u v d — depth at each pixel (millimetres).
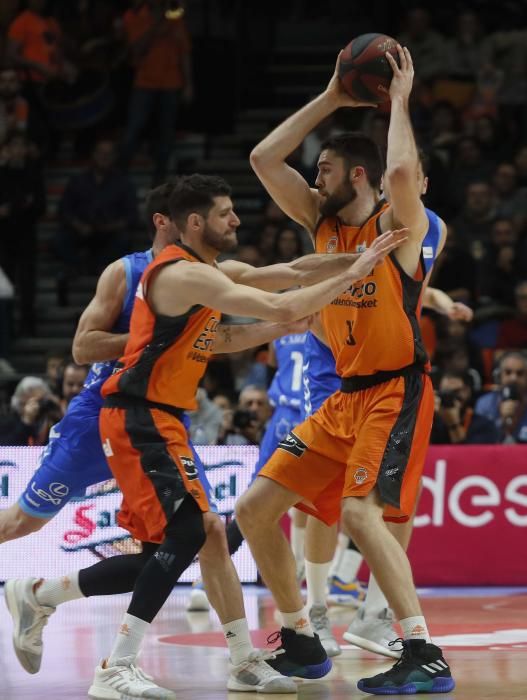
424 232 9422
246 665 9219
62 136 32312
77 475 10430
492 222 26328
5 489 16656
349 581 15539
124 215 27312
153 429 9102
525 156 28031
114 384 9297
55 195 31031
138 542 16766
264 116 33844
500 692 8875
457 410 17812
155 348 9141
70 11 32406
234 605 9305
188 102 29266
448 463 16984
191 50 32906
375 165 9672
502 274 25094
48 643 11922
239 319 22656
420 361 9570
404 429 9336
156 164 28953
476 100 30359
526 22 33719
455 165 28047
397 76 9383
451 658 10594
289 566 9727
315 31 35781
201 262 9328
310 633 9773
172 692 8711
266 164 9875
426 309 22859
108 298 10219
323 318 9898
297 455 9695
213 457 16734
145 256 10320
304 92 34531
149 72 28594
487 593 16250
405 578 9070
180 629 13016
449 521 16953
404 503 9297
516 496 16953
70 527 16781
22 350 26625
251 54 34781
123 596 16656
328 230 9828
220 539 9234
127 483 9172
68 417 10414
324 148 9750
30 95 29531
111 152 27266
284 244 24859
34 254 26781
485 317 23734
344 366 9727
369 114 28953
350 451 9609
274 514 9695
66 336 27438
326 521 10008
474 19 31375
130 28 29266
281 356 14914
